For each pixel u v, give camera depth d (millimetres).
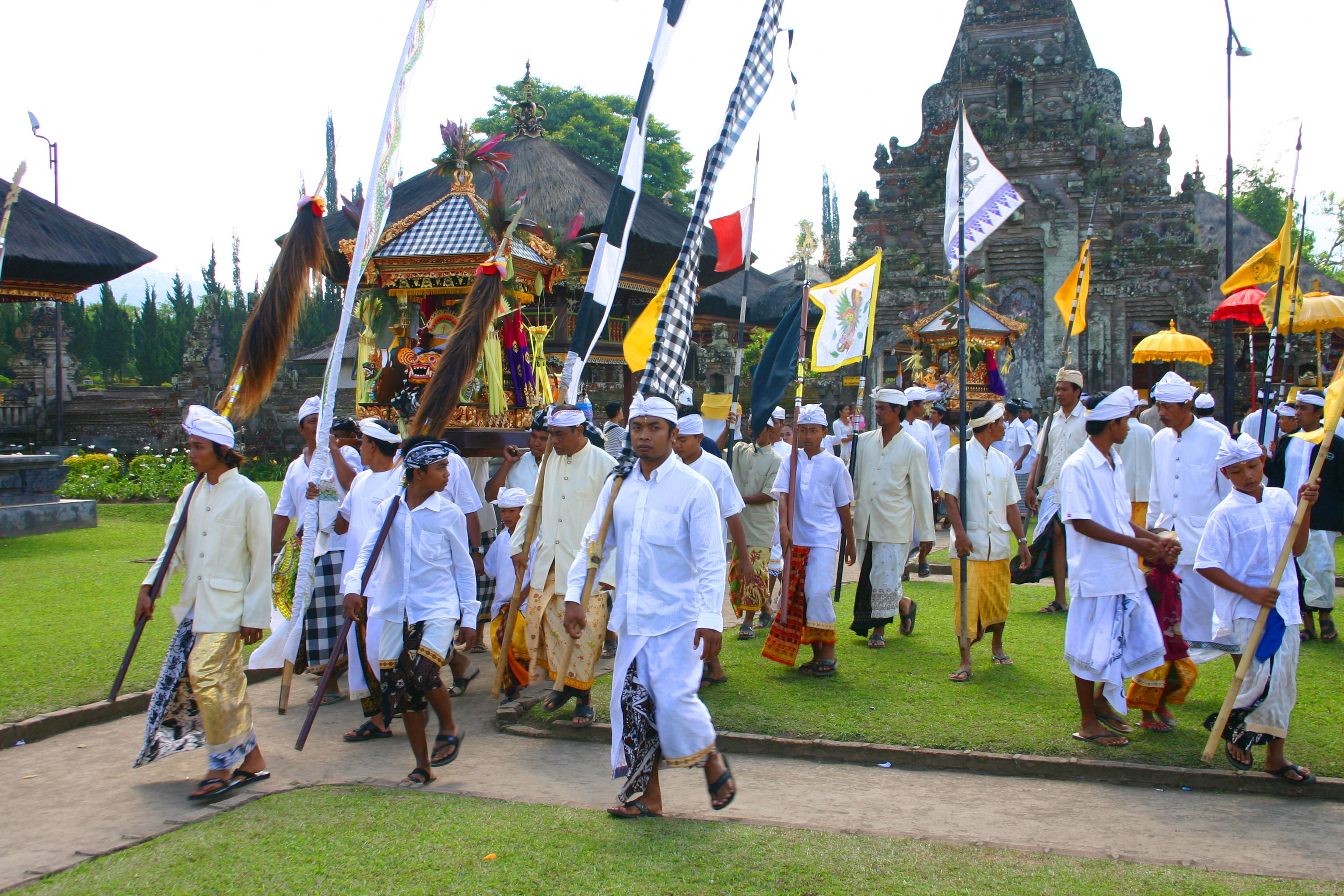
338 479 6859
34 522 13719
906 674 6844
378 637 5074
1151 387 26375
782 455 8445
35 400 27547
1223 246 32219
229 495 4914
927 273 26719
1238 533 5031
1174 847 4086
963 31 27938
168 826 4355
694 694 4328
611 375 24000
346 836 4133
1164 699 5699
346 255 9062
